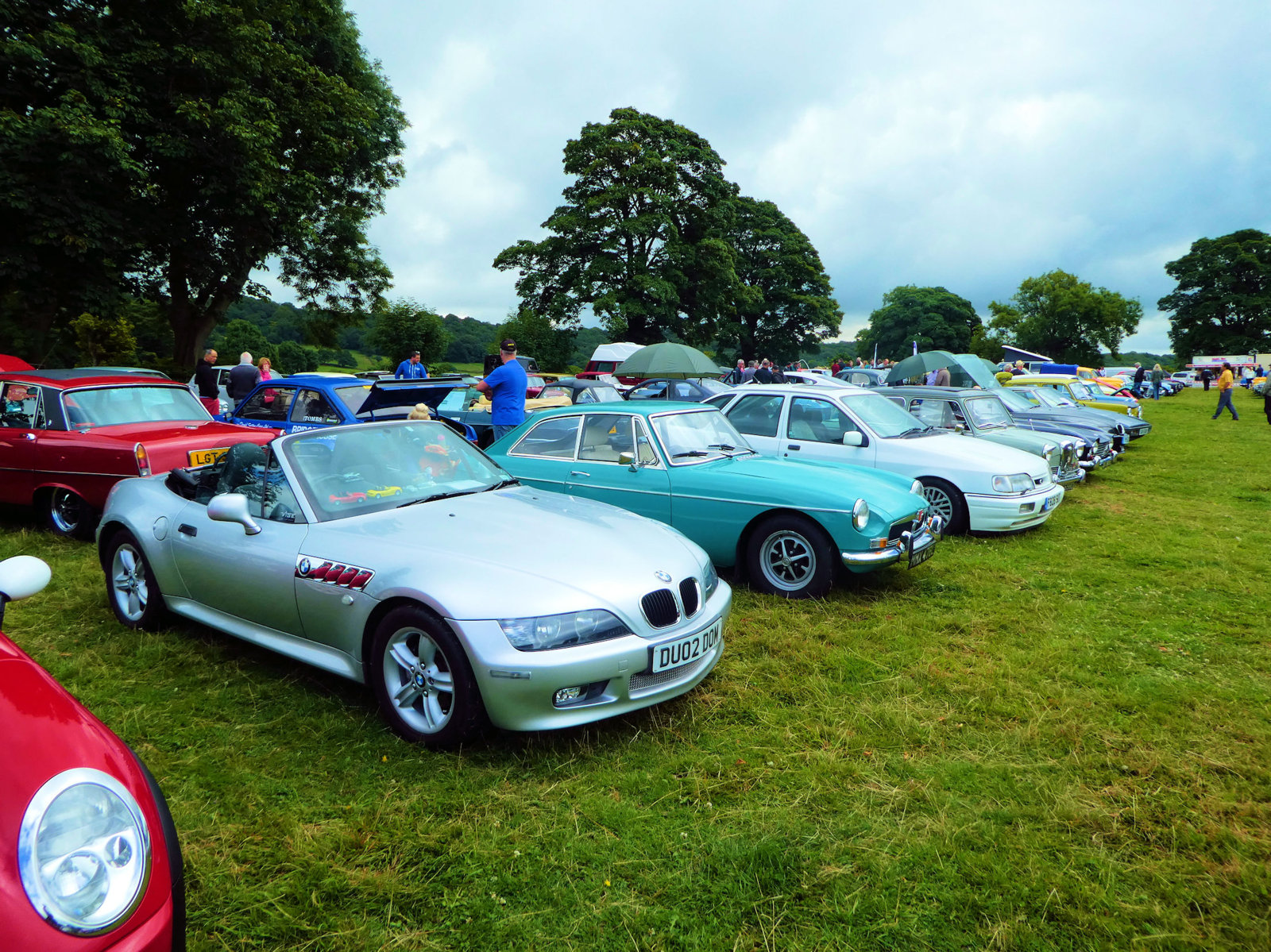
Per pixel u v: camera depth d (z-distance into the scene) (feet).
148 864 5.02
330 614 11.30
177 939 5.20
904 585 19.01
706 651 11.66
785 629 15.60
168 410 24.11
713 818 9.10
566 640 9.86
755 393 26.22
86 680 12.60
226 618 13.19
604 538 11.71
